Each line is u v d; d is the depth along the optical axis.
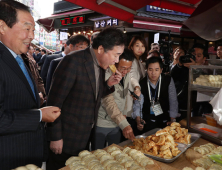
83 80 1.37
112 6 2.92
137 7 3.13
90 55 1.42
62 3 9.63
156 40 5.18
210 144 1.47
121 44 1.30
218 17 2.40
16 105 1.05
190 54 2.48
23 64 1.23
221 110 1.38
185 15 7.57
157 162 1.18
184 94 2.66
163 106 2.31
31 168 0.95
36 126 1.02
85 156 1.22
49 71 2.92
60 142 1.36
